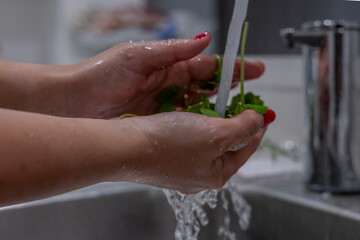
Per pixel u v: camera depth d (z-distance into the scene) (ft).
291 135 3.06
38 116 1.44
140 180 1.57
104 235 2.34
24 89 1.98
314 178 2.30
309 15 3.03
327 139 2.24
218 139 1.53
